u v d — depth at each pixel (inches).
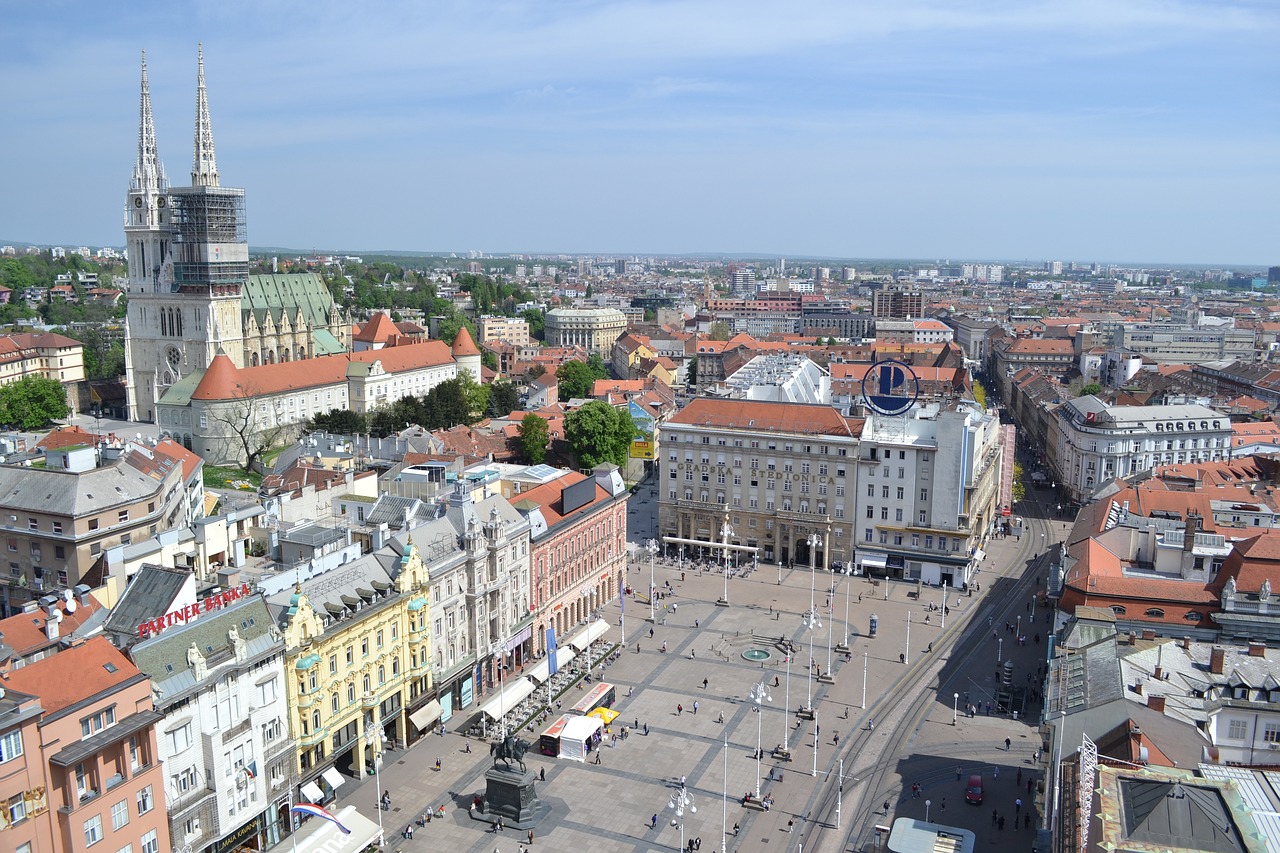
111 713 3393.2
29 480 5816.9
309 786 4389.8
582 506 7081.7
